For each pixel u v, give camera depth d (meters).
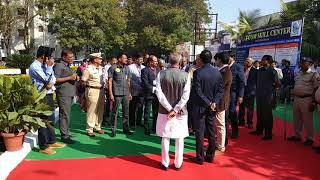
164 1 39.94
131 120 8.55
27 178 4.96
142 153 6.29
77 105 12.09
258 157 6.17
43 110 6.01
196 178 5.08
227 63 6.22
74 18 35.34
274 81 7.41
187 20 41.44
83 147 6.60
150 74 7.77
